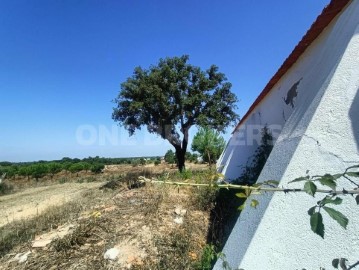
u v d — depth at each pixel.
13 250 4.84
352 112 1.97
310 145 2.01
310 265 1.74
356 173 0.99
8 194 16.42
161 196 6.48
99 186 14.38
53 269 3.83
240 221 2.38
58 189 16.34
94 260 3.93
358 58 2.11
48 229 5.84
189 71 14.97
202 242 4.29
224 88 15.62
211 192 5.80
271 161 2.45
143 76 14.62
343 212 1.76
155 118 14.88
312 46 4.44
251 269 1.88
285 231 1.87
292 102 5.50
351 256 1.67
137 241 4.32
